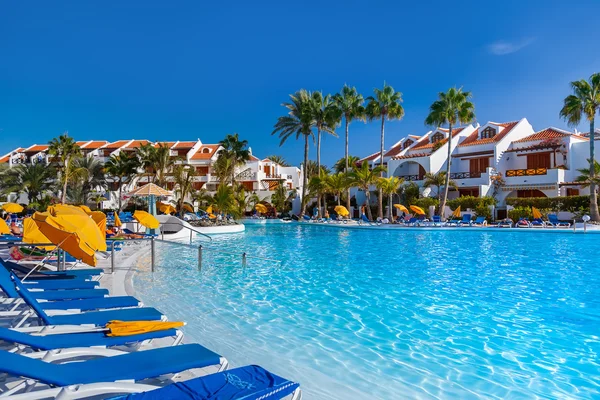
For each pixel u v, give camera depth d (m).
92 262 6.27
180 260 14.74
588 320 7.23
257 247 19.89
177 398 3.04
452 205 37.75
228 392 3.16
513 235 25.77
